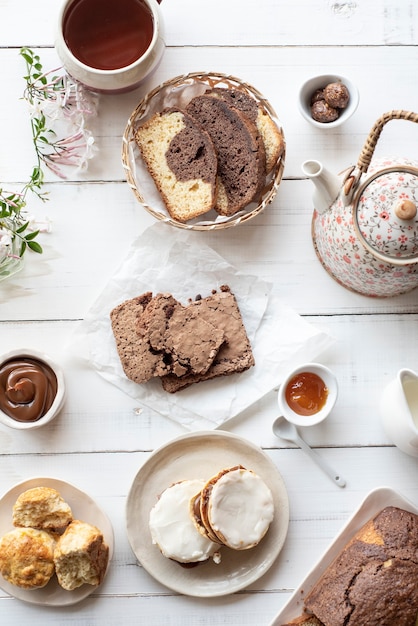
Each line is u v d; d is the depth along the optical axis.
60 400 1.19
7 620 1.21
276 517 1.20
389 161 1.12
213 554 1.19
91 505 1.20
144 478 1.20
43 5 1.24
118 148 1.24
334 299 1.24
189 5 1.24
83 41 1.16
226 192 1.22
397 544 1.12
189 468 1.21
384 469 1.23
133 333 1.21
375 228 1.07
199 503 1.17
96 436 1.23
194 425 1.22
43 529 1.18
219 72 1.25
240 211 1.21
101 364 1.23
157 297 1.21
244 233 1.24
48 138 1.24
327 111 1.20
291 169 1.25
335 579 1.13
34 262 1.24
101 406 1.23
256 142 1.18
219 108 1.20
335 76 1.20
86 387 1.23
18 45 1.24
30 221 1.18
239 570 1.20
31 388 1.19
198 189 1.21
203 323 1.21
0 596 1.22
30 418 1.19
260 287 1.24
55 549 1.17
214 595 1.19
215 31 1.24
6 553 1.16
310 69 1.25
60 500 1.17
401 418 1.15
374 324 1.24
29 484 1.19
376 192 1.07
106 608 1.21
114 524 1.22
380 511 1.17
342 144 1.25
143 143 1.21
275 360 1.23
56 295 1.24
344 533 1.17
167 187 1.22
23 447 1.23
